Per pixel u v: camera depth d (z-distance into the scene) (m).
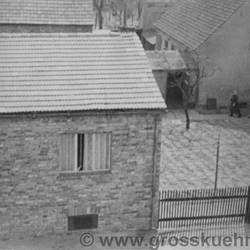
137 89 32.06
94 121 30.83
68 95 31.19
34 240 31.88
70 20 52.81
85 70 32.94
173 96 57.56
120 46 34.78
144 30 75.06
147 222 33.28
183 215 34.44
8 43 33.88
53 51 33.81
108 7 83.69
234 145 47.88
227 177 42.12
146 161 32.00
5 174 30.83
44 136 30.58
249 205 34.62
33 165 30.97
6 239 31.88
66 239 32.06
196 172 42.78
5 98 30.50
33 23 51.91
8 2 52.34
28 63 32.88
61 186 31.64
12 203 31.41
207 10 59.44
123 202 32.59
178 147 47.03
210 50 54.62
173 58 56.44
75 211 32.28
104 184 32.06
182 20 62.50
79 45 34.44
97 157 31.81
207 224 34.38
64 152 31.36
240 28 54.62
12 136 30.22
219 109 56.12
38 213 31.91
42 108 30.00
